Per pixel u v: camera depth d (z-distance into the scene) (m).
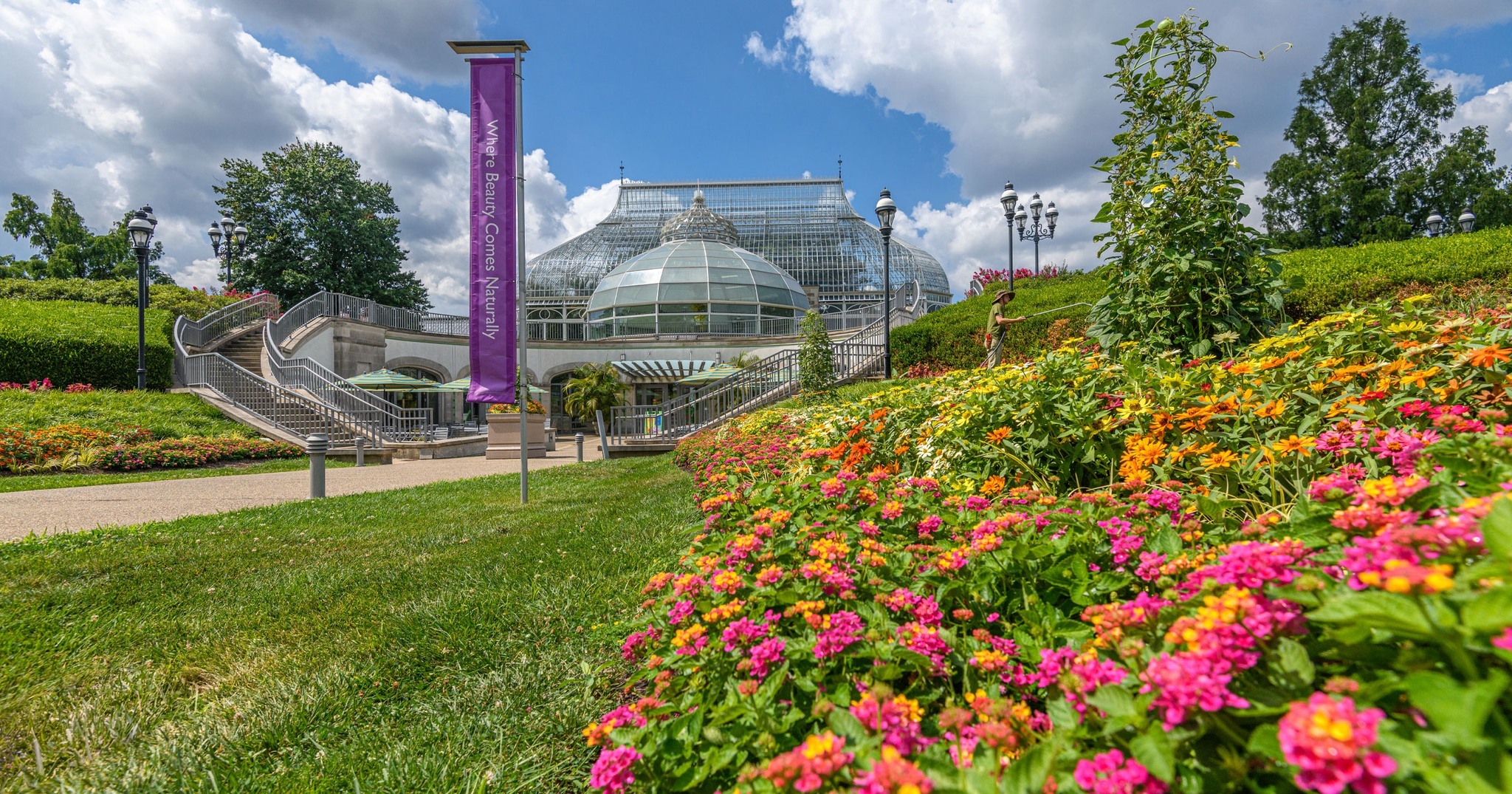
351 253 36.31
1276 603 1.05
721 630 1.86
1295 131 34.81
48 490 9.85
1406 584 0.83
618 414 17.78
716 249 39.72
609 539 4.89
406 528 5.96
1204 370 3.70
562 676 2.61
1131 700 1.03
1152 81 5.25
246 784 2.00
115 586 4.04
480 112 7.64
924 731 1.35
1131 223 5.31
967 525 2.43
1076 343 5.98
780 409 11.77
